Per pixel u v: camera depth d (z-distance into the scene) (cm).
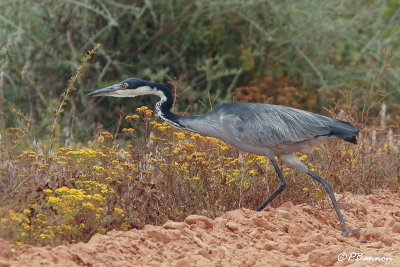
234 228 970
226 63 2284
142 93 1189
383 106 1672
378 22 2534
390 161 1490
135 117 1209
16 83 2000
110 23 1927
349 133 1088
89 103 1997
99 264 755
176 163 1095
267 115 1111
